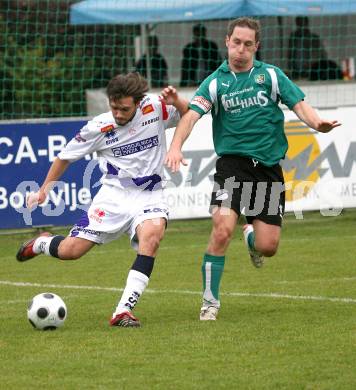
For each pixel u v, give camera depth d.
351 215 44.16
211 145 40.28
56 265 33.22
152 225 22.45
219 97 22.88
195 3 48.56
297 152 40.75
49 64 57.19
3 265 33.50
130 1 48.91
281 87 22.77
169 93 22.44
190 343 19.92
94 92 50.84
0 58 56.69
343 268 30.75
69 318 23.34
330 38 55.47
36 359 18.78
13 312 24.44
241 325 21.88
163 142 23.03
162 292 27.16
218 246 22.67
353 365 17.84
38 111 57.16
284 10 48.50
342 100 49.97
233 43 22.61
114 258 34.53
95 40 56.56
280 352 18.97
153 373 17.53
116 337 20.70
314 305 24.45
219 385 16.62
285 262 32.19
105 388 16.55
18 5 54.72
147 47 52.81
